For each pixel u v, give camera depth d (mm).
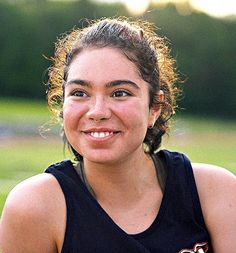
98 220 3459
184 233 3541
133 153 3529
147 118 3541
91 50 3471
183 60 35562
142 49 3525
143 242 3459
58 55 3879
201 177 3688
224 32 35875
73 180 3561
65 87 3549
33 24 36375
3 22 36375
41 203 3506
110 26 3543
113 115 3404
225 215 3623
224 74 35906
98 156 3412
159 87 3650
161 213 3531
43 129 4117
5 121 26078
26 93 36688
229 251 3594
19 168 16547
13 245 3559
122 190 3564
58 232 3504
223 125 32969
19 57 36406
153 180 3643
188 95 35750
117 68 3432
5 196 11719
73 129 3471
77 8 36438
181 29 35594
